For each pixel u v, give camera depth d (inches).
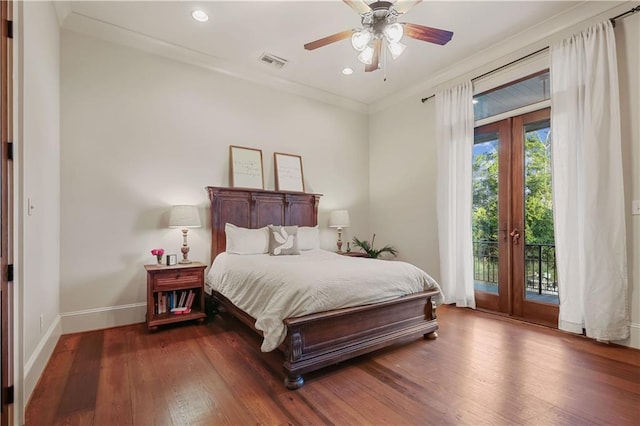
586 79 115.0
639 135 105.3
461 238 156.2
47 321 98.2
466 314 147.6
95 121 130.0
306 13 122.5
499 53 145.7
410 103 193.8
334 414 70.1
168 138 147.1
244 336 119.6
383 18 92.8
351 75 175.5
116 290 132.5
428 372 89.9
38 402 74.4
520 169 143.1
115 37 134.0
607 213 109.0
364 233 220.1
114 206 133.1
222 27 131.5
